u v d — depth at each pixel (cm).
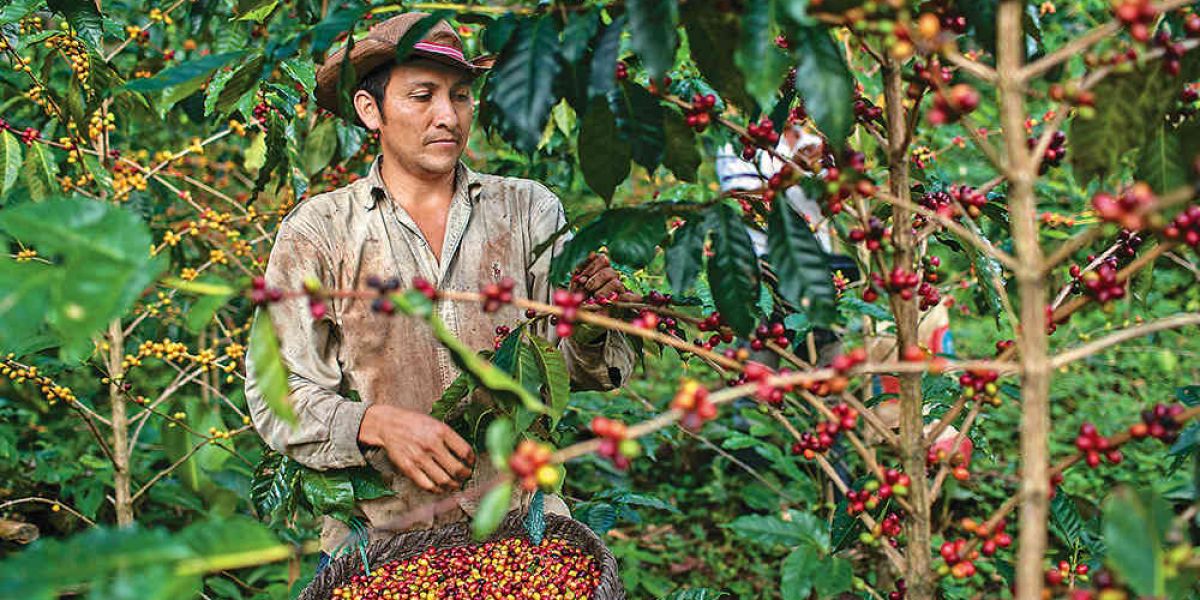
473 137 412
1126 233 144
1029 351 97
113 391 274
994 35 119
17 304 88
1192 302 495
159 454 343
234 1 267
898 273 124
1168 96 119
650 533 389
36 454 326
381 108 198
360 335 200
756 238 299
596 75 114
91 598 80
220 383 379
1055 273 223
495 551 193
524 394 103
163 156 272
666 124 143
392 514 206
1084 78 105
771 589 338
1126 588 95
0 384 346
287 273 196
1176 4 97
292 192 283
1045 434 96
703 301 195
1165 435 106
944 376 193
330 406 187
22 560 82
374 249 201
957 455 127
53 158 242
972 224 153
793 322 191
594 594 165
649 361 511
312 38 138
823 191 118
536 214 215
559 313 113
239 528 89
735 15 118
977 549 125
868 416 128
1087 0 351
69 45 239
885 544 130
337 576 187
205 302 102
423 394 201
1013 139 98
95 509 295
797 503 341
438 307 202
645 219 129
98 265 90
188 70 135
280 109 256
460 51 198
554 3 122
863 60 282
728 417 437
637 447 93
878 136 139
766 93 100
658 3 108
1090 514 266
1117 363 505
